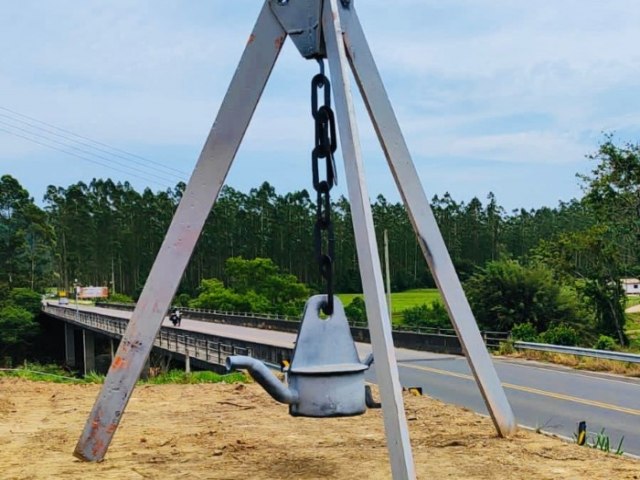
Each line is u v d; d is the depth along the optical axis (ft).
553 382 50.19
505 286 100.27
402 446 11.15
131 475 14.61
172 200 352.28
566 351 64.23
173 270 15.49
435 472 15.12
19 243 285.64
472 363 18.28
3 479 14.30
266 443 18.47
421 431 20.44
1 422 22.22
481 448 17.61
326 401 13.89
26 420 22.72
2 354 211.61
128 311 200.54
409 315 123.44
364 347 78.54
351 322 115.85
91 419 15.75
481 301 100.99
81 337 210.18
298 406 14.01
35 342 225.35
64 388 32.17
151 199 350.64
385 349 11.71
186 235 15.57
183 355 81.87
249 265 209.26
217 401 27.68
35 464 15.69
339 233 220.02
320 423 21.91
